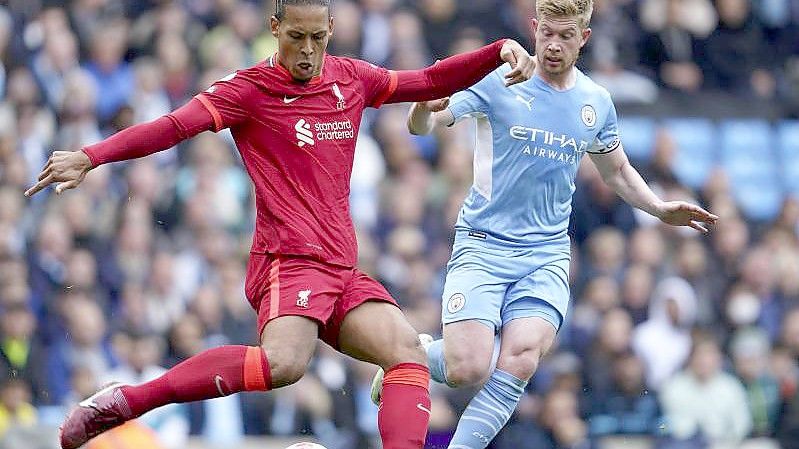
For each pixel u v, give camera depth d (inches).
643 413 1786.4
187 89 1989.4
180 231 1812.3
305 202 849.5
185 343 1672.0
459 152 1978.3
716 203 2128.4
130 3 2062.0
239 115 848.9
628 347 1811.0
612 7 2319.1
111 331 1656.0
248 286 869.8
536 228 992.2
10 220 1733.5
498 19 2222.0
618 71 2283.5
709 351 1844.2
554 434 1702.8
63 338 1633.9
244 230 1847.9
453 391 1651.1
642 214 2007.9
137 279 1722.4
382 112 2004.2
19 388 1558.8
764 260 2031.3
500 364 964.6
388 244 1870.1
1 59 1929.1
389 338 846.5
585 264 1936.5
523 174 981.8
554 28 960.3
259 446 1619.1
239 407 1630.2
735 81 2347.4
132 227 1756.9
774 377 1887.3
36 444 1533.0
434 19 2191.2
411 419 832.3
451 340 968.9
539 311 975.6
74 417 816.3
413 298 1812.3
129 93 1946.4
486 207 991.0
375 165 1956.2
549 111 983.0
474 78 886.4
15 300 1621.6
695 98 2299.5
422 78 884.6
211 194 1839.3
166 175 1846.7
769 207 2282.2
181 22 2026.3
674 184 2175.2
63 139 1887.3
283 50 840.9
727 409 1831.9
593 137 998.4
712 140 2290.8
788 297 2034.9
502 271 981.8
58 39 1952.5
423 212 1919.3
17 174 1802.4
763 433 1849.2
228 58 2012.8
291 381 831.1
